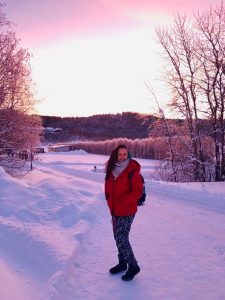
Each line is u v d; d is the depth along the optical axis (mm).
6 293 4070
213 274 5305
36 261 5332
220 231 7949
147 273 5324
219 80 21438
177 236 7387
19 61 17922
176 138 24141
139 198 5242
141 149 60469
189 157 23469
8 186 9719
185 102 23000
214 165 22734
